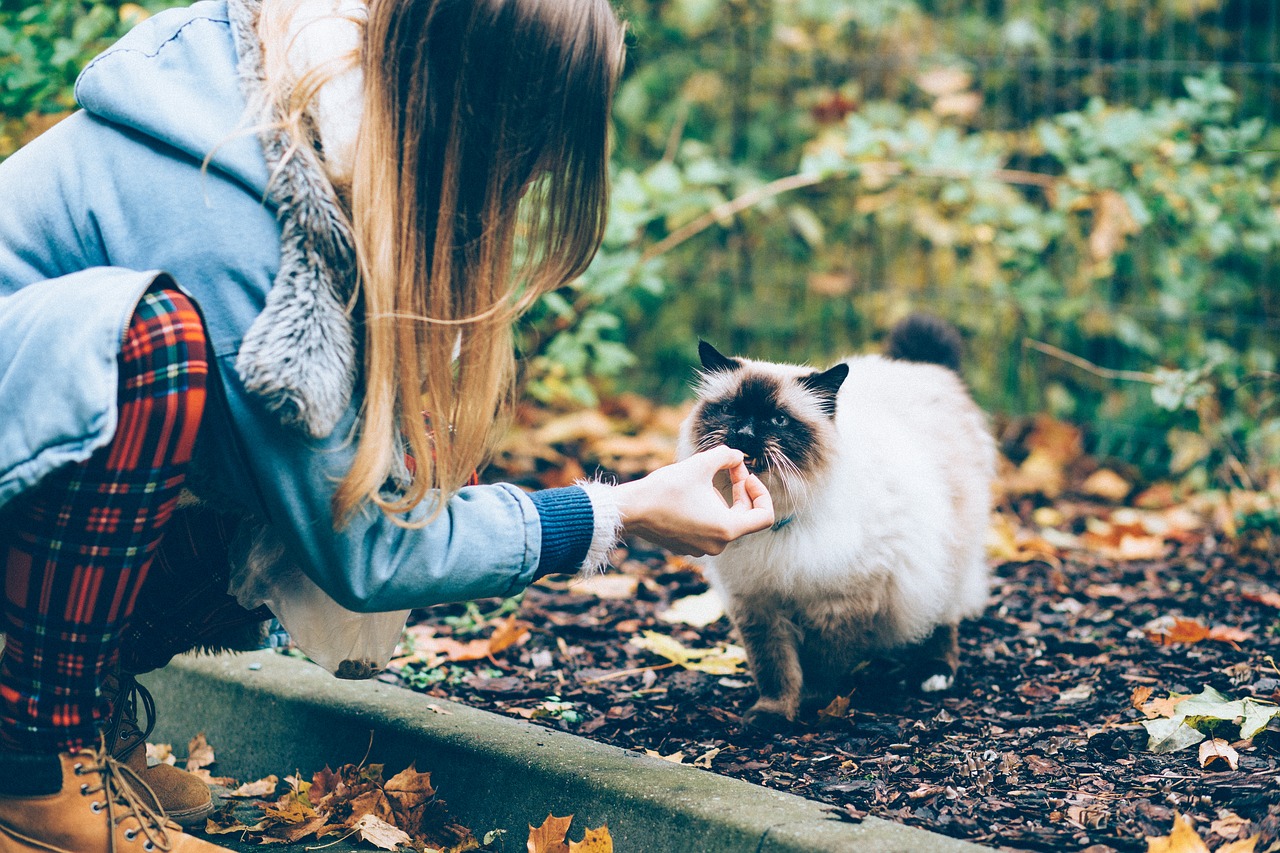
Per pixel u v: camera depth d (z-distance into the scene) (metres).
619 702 2.22
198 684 2.23
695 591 2.72
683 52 4.78
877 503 2.20
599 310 3.80
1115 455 3.92
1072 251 4.19
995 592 2.73
